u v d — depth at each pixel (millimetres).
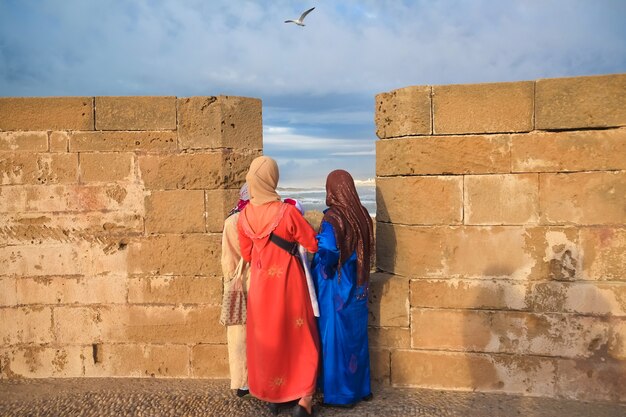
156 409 4105
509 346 4262
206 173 4625
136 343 4742
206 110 4598
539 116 4102
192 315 4695
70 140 4641
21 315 4738
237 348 4242
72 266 4715
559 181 4121
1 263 4711
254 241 3939
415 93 4277
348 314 4035
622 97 3977
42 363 4766
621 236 4051
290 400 3918
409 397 4270
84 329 4746
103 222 4688
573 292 4141
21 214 4688
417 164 4320
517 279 4227
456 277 4324
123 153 4648
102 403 4203
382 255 4672
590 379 4152
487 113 4188
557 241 4148
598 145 4051
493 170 4211
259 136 4785
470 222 4273
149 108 4613
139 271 4703
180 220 4660
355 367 4066
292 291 3918
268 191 3963
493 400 4184
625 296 4062
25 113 4617
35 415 4023
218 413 4039
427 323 4391
